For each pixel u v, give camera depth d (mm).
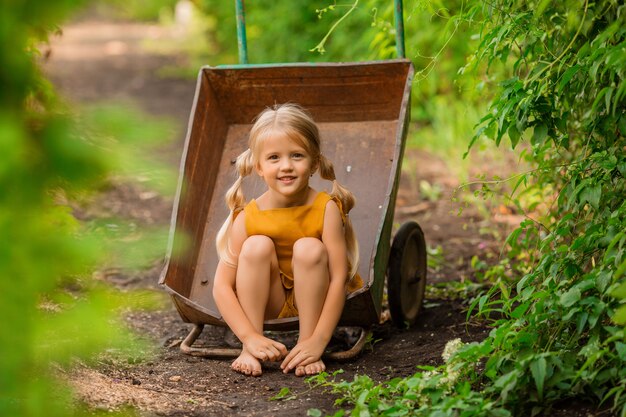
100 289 2326
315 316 4074
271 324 4148
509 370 3396
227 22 14789
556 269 3654
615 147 3941
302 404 3637
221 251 4238
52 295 2244
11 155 1836
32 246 1987
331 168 4238
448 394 3379
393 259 4590
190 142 4551
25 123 1941
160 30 25016
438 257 6305
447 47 9688
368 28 9883
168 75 16234
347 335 4621
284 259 4184
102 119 1914
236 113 5078
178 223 4312
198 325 4484
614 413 3172
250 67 4855
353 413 3240
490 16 4199
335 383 3818
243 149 5027
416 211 7746
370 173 4828
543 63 4191
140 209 7707
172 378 4020
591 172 4055
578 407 3273
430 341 4512
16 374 2176
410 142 10109
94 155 1942
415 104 10703
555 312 3484
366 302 4098
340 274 4102
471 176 8453
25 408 2375
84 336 2289
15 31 1903
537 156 4750
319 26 11508
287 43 11938
